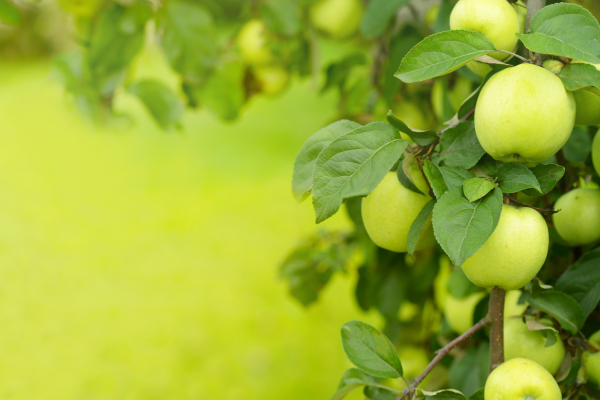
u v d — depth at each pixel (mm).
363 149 1539
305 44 2193
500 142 1528
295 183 1591
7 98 12898
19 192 8969
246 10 2205
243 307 6035
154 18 1915
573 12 1516
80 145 10852
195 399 4742
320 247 2588
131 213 8273
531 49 1514
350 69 2357
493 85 1530
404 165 1555
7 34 13297
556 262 1764
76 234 7695
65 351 5434
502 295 1570
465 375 1849
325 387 4789
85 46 1943
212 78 2105
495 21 1549
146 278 6641
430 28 1935
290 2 2021
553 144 1531
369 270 2410
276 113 12078
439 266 2271
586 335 1694
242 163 9836
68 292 6391
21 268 6848
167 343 5504
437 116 2070
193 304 6117
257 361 5176
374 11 1853
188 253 7164
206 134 11172
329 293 6145
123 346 5484
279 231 7570
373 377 1617
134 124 2055
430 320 2436
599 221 1658
